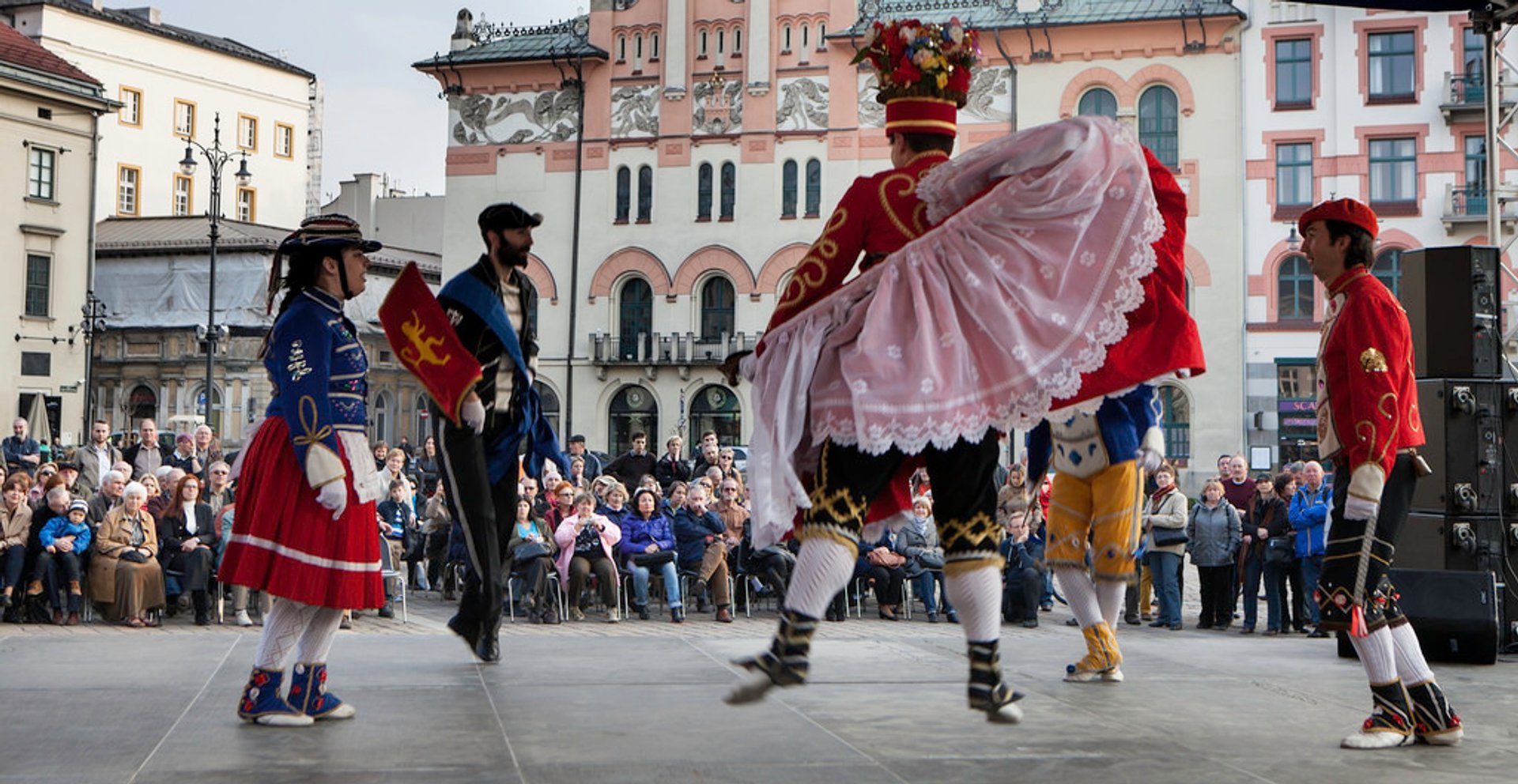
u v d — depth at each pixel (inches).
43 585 519.5
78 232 1786.4
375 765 167.3
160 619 537.0
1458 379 345.7
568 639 302.7
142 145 2630.4
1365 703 223.0
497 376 268.2
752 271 1731.1
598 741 182.9
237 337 2049.7
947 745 181.9
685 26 1759.4
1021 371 154.8
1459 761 179.5
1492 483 344.2
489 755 173.8
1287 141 1574.8
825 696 221.8
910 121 165.5
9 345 1699.1
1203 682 246.8
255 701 194.9
